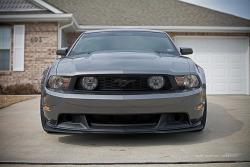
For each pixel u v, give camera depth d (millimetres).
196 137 2873
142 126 2463
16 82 9227
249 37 9852
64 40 10070
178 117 2592
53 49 9102
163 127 2459
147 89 2482
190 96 2492
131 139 2805
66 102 2463
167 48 3523
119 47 3477
